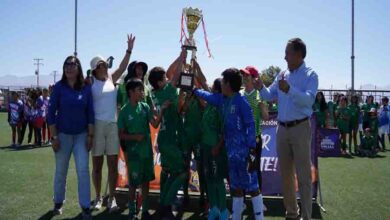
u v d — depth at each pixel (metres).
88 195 5.74
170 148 5.76
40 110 14.92
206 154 5.46
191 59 6.25
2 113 39.62
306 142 5.20
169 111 5.82
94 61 6.13
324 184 8.47
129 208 5.67
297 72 5.21
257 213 5.14
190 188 7.06
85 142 5.85
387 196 7.39
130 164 5.62
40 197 6.89
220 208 5.34
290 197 5.56
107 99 6.07
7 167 9.88
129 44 6.73
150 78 5.93
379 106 17.70
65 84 5.79
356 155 13.85
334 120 15.05
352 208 6.55
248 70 5.84
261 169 6.92
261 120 6.51
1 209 6.15
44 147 14.47
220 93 5.48
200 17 6.33
